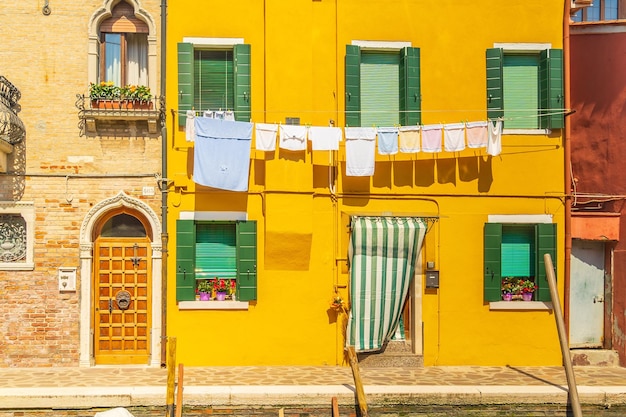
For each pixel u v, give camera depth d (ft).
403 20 34.91
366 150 33.19
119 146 33.68
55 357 33.12
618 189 35.45
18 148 33.22
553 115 34.94
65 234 33.32
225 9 34.12
